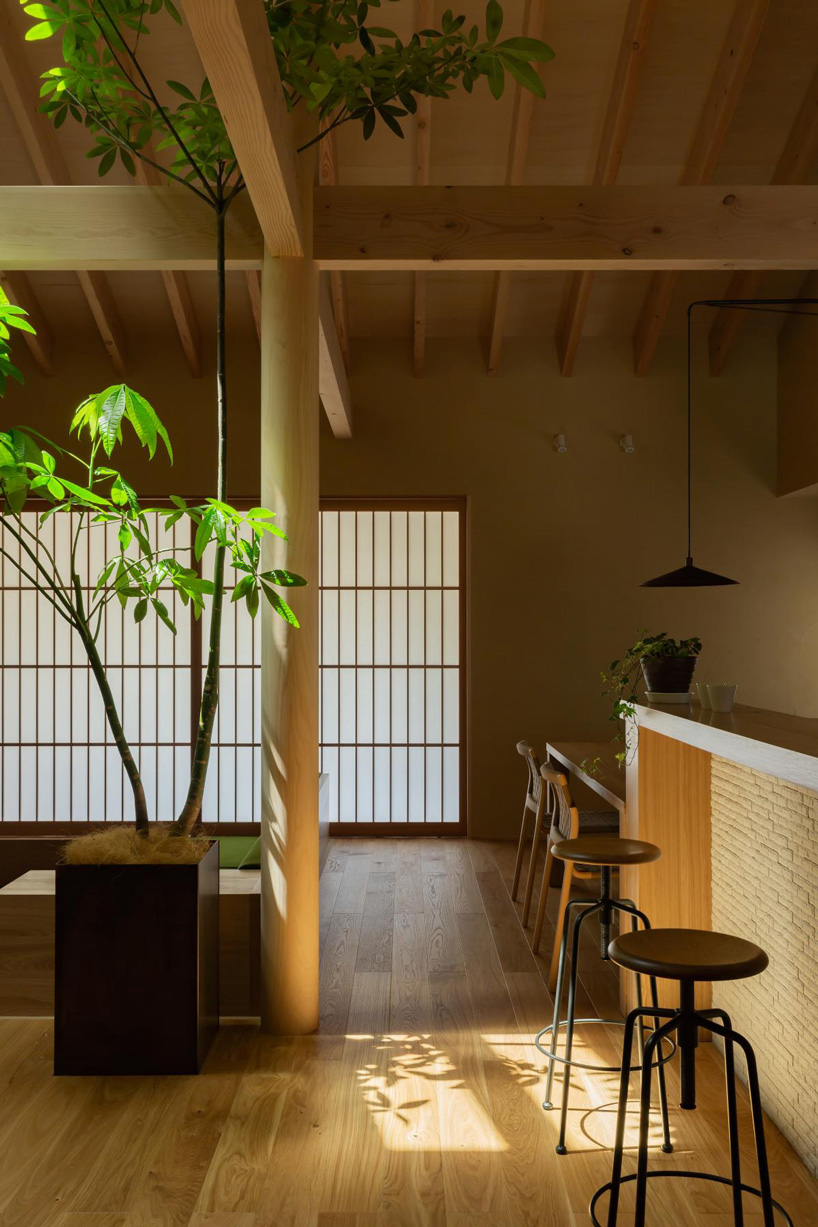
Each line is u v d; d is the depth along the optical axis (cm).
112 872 278
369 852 582
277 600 270
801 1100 232
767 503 629
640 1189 175
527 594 627
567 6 449
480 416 630
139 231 321
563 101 490
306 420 314
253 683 641
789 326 610
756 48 469
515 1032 309
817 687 625
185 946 278
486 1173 226
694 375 631
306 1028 308
